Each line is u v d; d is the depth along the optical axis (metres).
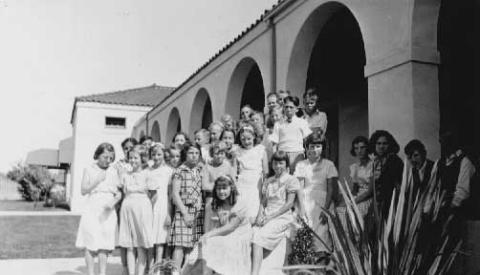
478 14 6.50
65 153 27.95
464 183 4.02
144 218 5.14
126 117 23.98
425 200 3.36
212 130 6.10
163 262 4.18
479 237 3.86
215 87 11.20
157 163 5.33
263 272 4.52
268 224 4.58
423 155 4.36
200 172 5.16
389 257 3.12
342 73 10.16
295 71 7.55
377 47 5.40
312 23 7.09
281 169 4.75
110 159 5.27
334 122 11.32
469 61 7.25
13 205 24.78
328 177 4.90
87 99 23.33
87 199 5.18
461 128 7.36
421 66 4.90
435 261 3.18
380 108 5.32
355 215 3.36
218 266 4.29
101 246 5.07
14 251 8.12
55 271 6.15
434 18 4.96
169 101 16.14
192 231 4.95
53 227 12.73
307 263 4.25
